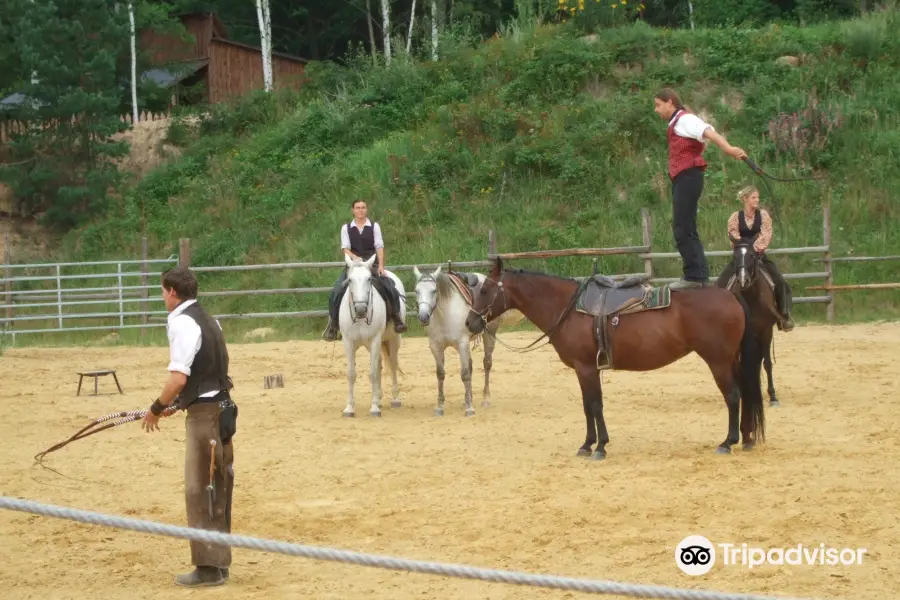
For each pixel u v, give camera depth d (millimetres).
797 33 31641
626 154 27609
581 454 10305
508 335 21062
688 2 39438
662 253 23281
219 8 48094
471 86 32125
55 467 10352
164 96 37625
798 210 25078
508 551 7168
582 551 7098
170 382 6402
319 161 30375
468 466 10016
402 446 11156
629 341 10086
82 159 32094
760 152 27109
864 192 25531
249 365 18219
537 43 33000
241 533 7805
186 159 32625
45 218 31297
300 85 37094
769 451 10188
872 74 29609
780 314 12664
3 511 8500
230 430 6625
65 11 32094
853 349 17812
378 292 13125
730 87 29625
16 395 15211
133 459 10719
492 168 27594
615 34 32250
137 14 37219
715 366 10094
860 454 9906
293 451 11000
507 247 25078
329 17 48875
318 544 7480
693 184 10555
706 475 9203
